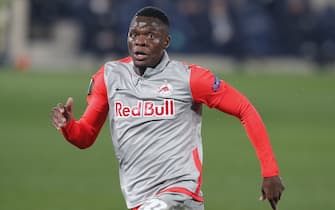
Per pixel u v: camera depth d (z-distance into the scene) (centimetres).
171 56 9050
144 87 2070
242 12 9181
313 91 7375
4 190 3572
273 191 2008
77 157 4375
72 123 2066
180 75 2061
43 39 9131
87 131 2109
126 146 2072
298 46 9350
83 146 2123
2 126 5309
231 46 9169
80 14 9019
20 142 4788
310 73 9081
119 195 3509
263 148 2019
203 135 5125
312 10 9412
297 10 9306
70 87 7100
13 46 8950
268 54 9281
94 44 8994
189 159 2048
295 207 3328
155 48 2062
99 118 2123
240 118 2048
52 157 4369
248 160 4350
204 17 9069
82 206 3294
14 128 5244
